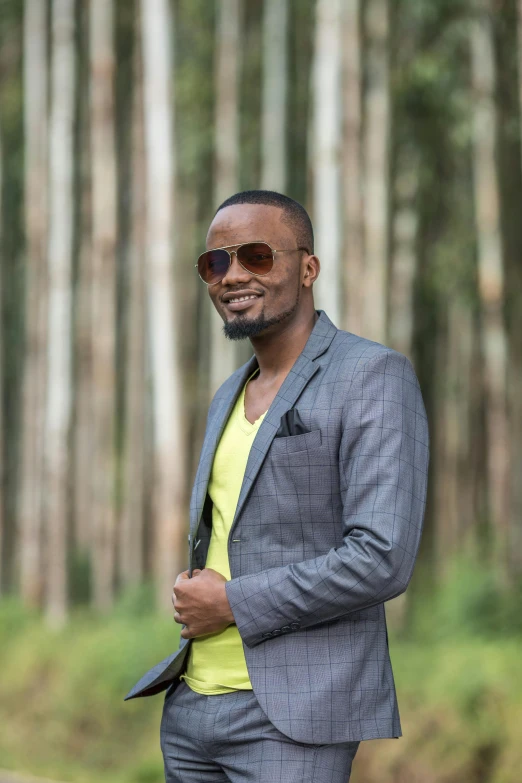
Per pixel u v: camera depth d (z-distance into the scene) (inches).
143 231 613.9
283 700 93.2
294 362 102.6
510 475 557.0
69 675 441.7
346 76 455.5
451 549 633.0
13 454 804.6
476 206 527.5
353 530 91.7
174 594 98.3
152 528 698.2
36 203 607.2
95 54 541.0
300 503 95.5
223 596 94.9
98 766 402.3
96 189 559.5
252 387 105.5
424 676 385.4
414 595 546.6
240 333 101.4
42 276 613.3
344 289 466.9
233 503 100.4
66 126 557.6
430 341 695.1
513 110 500.4
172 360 476.4
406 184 550.0
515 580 521.0
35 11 590.6
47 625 528.7
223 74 517.0
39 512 618.8
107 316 583.2
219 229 102.1
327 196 419.5
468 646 408.2
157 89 474.9
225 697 98.3
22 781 251.6
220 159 517.7
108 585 605.0
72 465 713.0
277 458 96.1
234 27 517.0
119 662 431.8
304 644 94.4
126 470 695.7
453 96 494.9
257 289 100.6
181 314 639.1
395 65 513.0
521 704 349.4
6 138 678.5
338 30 423.2
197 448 658.8
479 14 476.4
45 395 625.3
